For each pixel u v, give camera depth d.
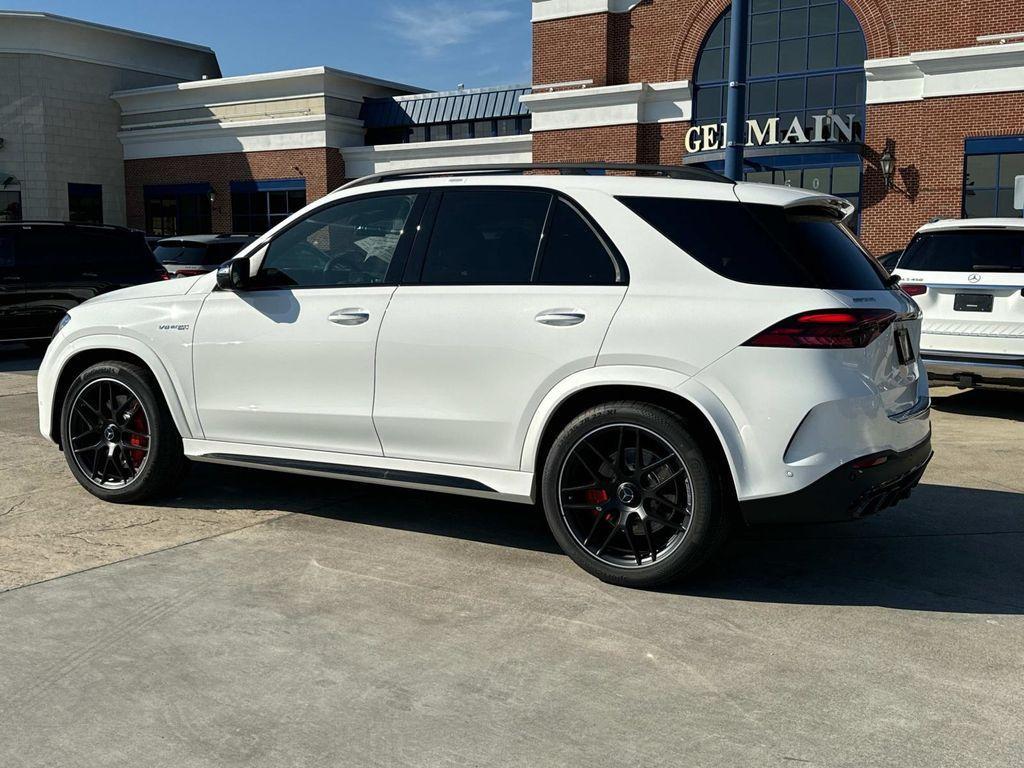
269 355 4.47
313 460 4.46
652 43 23.91
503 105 28.72
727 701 2.81
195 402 4.70
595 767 2.44
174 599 3.59
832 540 4.47
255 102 30.91
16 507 4.88
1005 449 6.59
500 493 4.03
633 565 3.76
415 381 4.12
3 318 11.05
